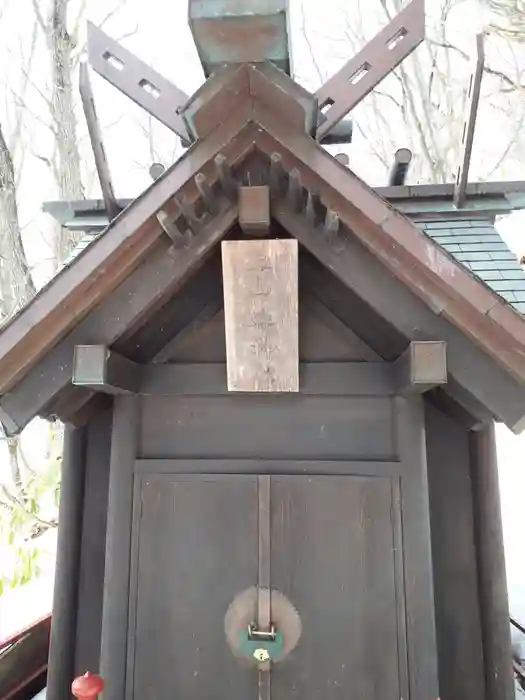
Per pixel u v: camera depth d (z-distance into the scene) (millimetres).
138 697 3119
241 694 3080
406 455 3205
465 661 3277
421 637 3035
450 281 2572
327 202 2674
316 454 3281
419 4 3363
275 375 3039
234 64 2529
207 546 3217
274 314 2889
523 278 3613
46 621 4730
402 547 3125
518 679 4160
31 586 8609
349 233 2855
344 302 3207
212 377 3352
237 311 2896
